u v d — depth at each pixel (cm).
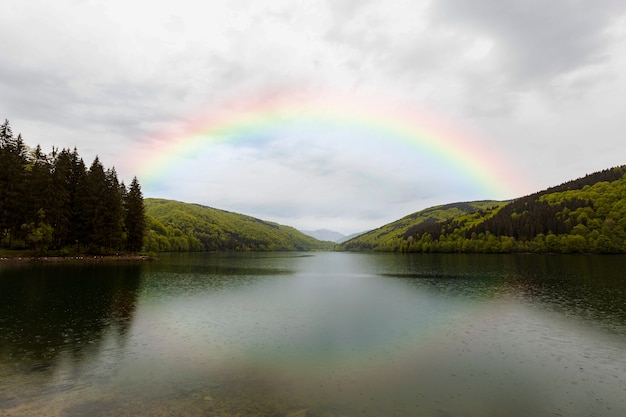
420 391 1727
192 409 1481
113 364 2045
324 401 1591
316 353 2298
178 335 2700
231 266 10469
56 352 2239
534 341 2628
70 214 9288
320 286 5894
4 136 8800
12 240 8800
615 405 1612
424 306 4019
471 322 3212
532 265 9706
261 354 2266
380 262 13262
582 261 10869
